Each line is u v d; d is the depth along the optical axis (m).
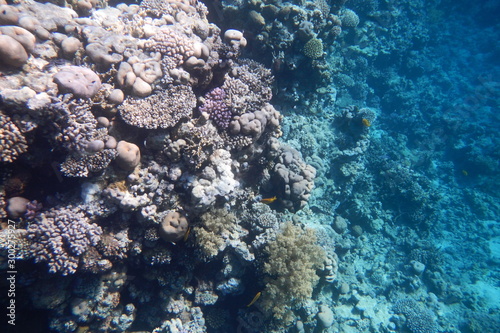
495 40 5.86
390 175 3.08
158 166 1.25
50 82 0.99
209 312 1.71
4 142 0.93
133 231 1.29
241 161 1.57
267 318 1.68
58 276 1.19
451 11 6.33
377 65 4.22
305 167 1.87
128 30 1.31
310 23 2.06
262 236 1.62
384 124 4.17
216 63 1.41
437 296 2.72
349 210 2.72
